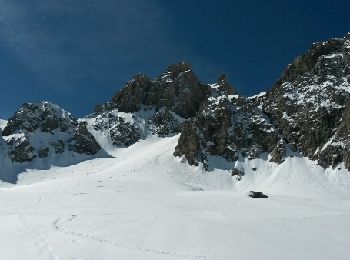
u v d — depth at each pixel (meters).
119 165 137.50
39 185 104.69
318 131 127.94
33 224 48.88
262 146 133.38
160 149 143.25
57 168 156.50
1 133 169.38
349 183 111.06
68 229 46.19
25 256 34.47
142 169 124.62
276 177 119.31
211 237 42.38
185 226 47.03
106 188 96.75
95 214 59.91
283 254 37.81
